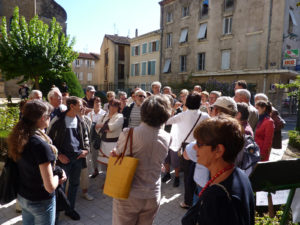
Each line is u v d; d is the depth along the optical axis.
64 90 12.96
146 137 1.99
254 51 19.30
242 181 1.22
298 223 2.38
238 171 1.28
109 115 4.42
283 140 8.97
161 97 2.09
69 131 3.30
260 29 18.83
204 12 23.09
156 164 2.08
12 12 20.56
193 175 2.65
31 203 1.97
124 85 34.91
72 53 14.61
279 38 17.89
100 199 4.05
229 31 21.17
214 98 5.11
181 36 25.28
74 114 3.36
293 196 2.01
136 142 1.97
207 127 1.26
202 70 23.27
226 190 1.12
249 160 2.44
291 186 1.96
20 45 12.41
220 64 21.80
